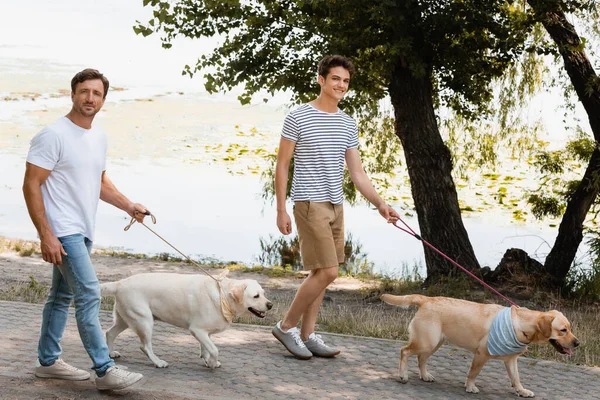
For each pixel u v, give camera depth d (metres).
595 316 10.03
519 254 11.74
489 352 5.86
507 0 11.50
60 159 5.07
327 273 6.39
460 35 11.91
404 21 10.67
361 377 6.27
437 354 7.05
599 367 6.96
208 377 5.89
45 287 9.44
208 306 5.91
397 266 13.76
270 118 25.98
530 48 12.04
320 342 6.77
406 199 18.08
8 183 17.33
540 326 5.68
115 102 26.62
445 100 13.61
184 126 24.17
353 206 18.12
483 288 11.34
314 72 11.59
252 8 11.95
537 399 6.00
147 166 19.81
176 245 14.45
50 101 25.11
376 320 8.45
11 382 5.30
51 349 5.39
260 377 6.01
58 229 5.10
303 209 6.36
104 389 5.20
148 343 6.00
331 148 6.35
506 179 19.33
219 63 12.30
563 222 12.13
